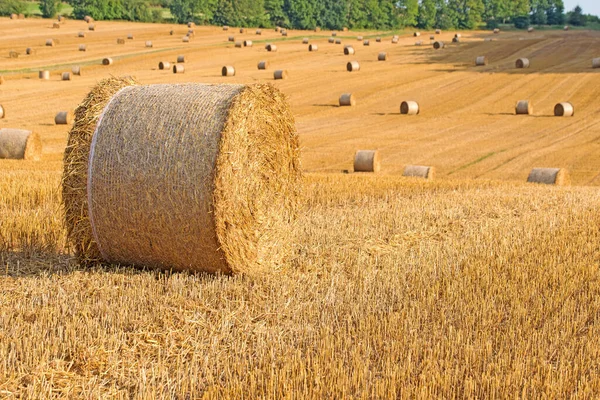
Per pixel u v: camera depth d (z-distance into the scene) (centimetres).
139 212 1129
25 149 3016
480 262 1227
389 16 17100
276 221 1255
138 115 1139
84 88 6156
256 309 975
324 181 2419
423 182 2509
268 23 15888
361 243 1425
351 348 822
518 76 6644
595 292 1080
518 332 880
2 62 7962
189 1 15150
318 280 1141
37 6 14812
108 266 1208
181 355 808
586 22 19000
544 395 704
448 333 881
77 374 758
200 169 1097
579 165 3588
